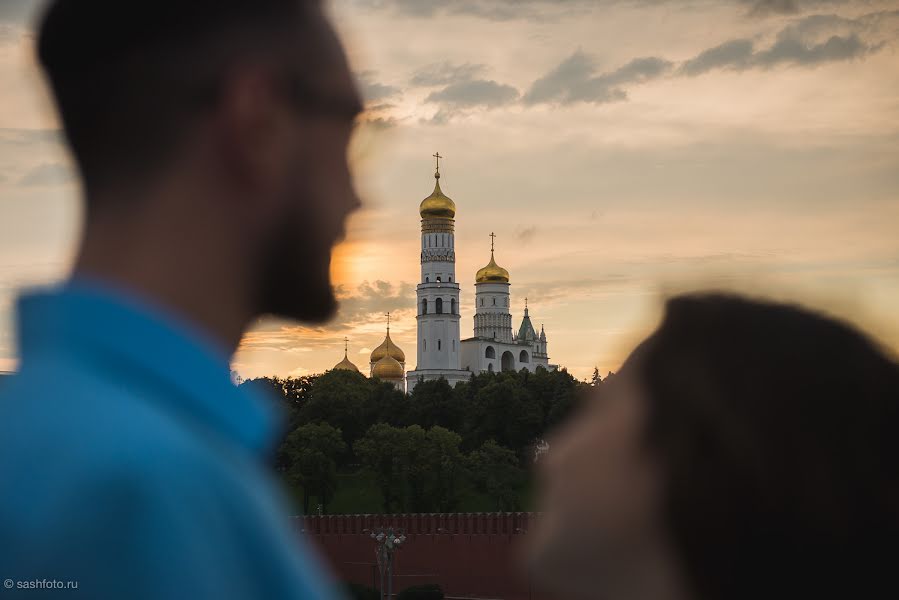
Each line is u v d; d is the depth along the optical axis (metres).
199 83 2.33
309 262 2.49
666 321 2.38
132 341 2.07
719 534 2.24
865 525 2.20
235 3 2.36
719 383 2.28
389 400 146.50
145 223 2.32
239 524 2.00
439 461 119.94
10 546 1.79
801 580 2.22
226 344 2.41
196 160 2.35
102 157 2.32
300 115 2.45
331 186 2.50
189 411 2.09
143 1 2.29
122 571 1.81
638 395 2.35
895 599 2.20
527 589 58.75
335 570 65.44
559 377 144.88
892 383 2.25
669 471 2.28
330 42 2.50
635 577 2.30
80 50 2.30
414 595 59.66
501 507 116.94
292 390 159.75
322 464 118.19
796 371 2.25
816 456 2.22
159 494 1.89
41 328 2.07
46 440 1.90
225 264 2.38
